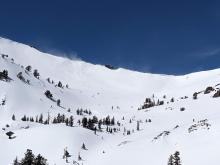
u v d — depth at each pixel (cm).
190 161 16762
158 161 18288
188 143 19162
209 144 18050
